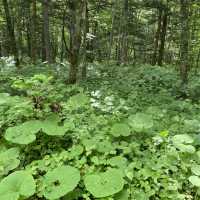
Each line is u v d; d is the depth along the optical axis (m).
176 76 4.38
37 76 1.95
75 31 3.02
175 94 3.26
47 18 5.20
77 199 1.35
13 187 1.34
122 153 1.66
